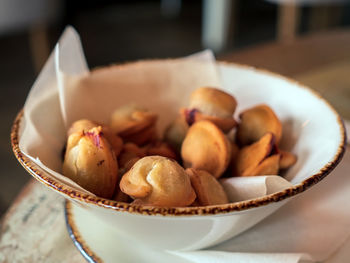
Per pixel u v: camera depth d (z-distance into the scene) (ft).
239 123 0.80
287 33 3.05
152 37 4.31
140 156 0.72
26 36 4.10
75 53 0.87
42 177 0.54
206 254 0.60
